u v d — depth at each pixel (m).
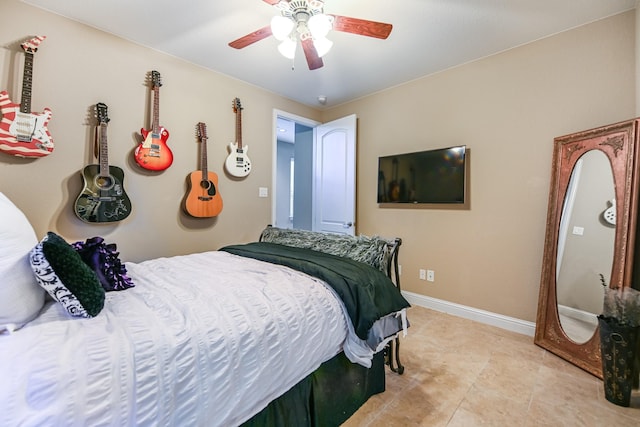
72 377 0.68
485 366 1.90
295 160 4.83
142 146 2.29
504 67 2.42
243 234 3.07
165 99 2.47
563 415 1.46
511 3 1.83
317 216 3.91
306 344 1.17
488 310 2.57
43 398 0.63
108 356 0.75
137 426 0.72
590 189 1.92
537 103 2.27
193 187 2.60
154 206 2.43
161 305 1.08
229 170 2.89
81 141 2.05
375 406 1.54
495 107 2.48
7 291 0.84
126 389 0.72
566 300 2.03
